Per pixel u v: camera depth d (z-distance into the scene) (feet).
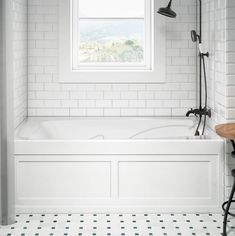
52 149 12.57
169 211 12.71
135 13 16.57
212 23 13.98
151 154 12.57
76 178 12.65
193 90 16.35
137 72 16.22
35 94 16.31
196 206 12.71
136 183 12.67
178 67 16.28
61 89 16.31
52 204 12.71
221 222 12.03
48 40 16.14
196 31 16.17
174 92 16.35
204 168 12.66
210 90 14.49
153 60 16.20
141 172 12.64
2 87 11.55
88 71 16.24
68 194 12.69
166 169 12.64
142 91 16.37
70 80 16.22
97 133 15.72
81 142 12.55
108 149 12.55
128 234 11.22
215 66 13.74
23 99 15.72
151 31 16.44
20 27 15.01
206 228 11.60
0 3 11.35
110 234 11.21
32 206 12.70
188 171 12.65
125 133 15.74
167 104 16.38
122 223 11.96
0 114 11.62
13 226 11.74
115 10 16.57
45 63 16.21
